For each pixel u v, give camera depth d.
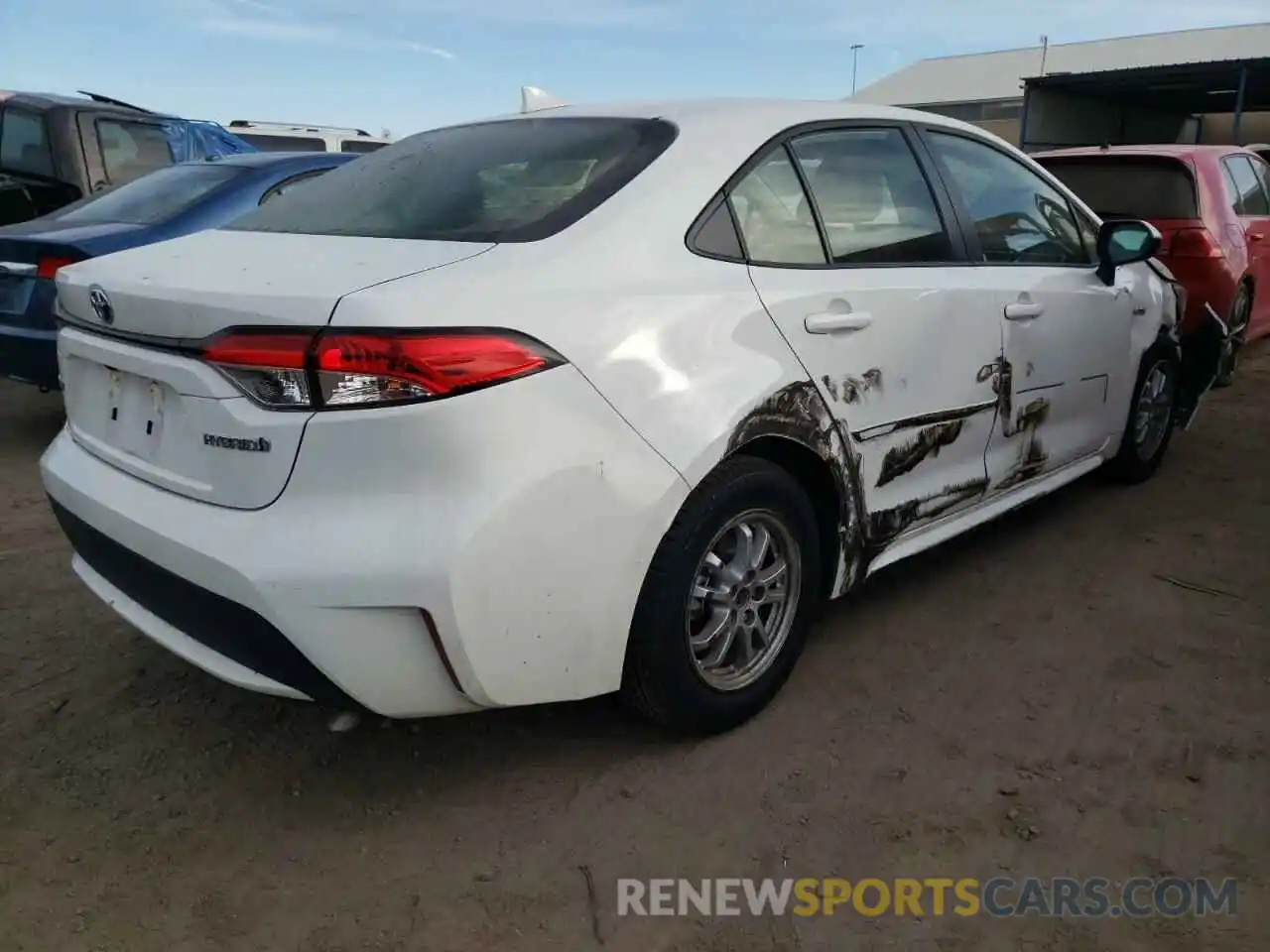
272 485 2.15
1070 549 4.09
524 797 2.57
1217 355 5.12
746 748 2.76
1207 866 2.31
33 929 2.15
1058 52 33.03
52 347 5.06
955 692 3.03
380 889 2.27
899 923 2.15
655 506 2.38
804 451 2.81
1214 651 3.27
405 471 2.09
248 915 2.19
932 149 3.45
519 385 2.17
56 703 3.00
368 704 2.21
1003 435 3.59
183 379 2.26
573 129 2.98
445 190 2.77
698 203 2.67
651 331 2.41
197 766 2.71
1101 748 2.74
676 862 2.34
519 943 2.11
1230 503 4.63
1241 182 7.21
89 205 5.89
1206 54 30.19
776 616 2.90
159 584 2.34
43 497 4.70
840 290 2.88
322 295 2.11
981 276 3.43
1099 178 6.80
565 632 2.30
